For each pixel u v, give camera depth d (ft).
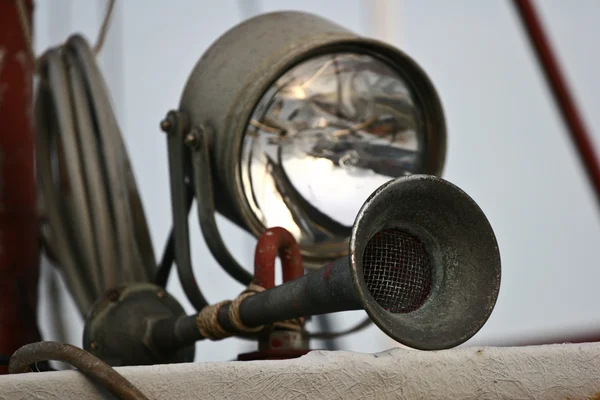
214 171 7.94
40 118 10.40
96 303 8.15
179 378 4.65
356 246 4.79
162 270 8.87
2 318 9.77
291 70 7.97
